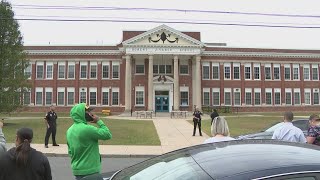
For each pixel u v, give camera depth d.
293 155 3.59
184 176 3.46
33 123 36.84
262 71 66.56
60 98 64.19
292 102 67.12
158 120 45.06
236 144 4.23
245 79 66.00
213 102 64.88
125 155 17.45
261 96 66.19
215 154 3.85
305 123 14.45
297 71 67.75
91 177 4.88
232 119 44.81
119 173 4.41
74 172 6.27
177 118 51.12
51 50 64.00
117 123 38.28
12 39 36.03
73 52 64.31
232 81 65.62
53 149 19.02
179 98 63.56
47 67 64.44
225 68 65.75
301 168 3.23
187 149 4.46
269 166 3.28
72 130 6.30
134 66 63.78
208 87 64.88
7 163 5.09
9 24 35.75
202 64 65.12
